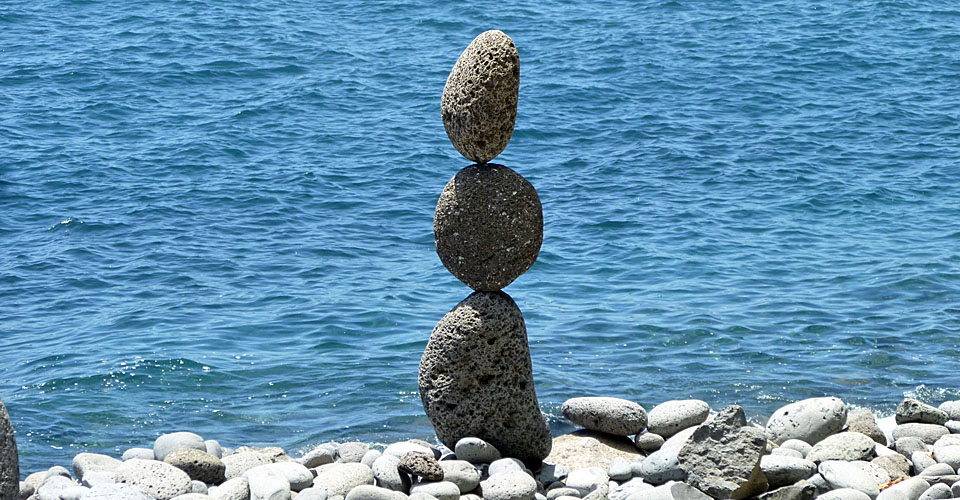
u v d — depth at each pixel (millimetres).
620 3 40000
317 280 14773
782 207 18875
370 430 9625
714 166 21812
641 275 14977
